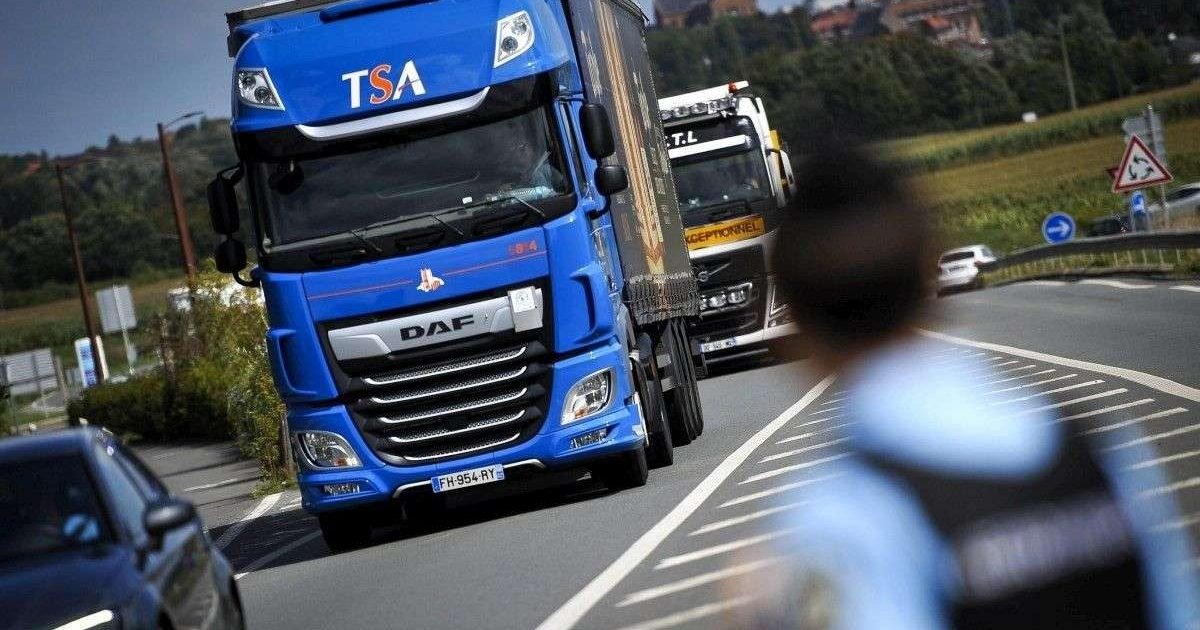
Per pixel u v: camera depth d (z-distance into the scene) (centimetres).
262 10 2919
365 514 2894
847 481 482
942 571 467
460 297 2672
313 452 2731
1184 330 4259
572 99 2852
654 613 1677
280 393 2756
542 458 2702
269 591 2478
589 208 2748
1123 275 7919
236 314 5716
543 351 2683
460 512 3167
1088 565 468
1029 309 6247
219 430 8381
